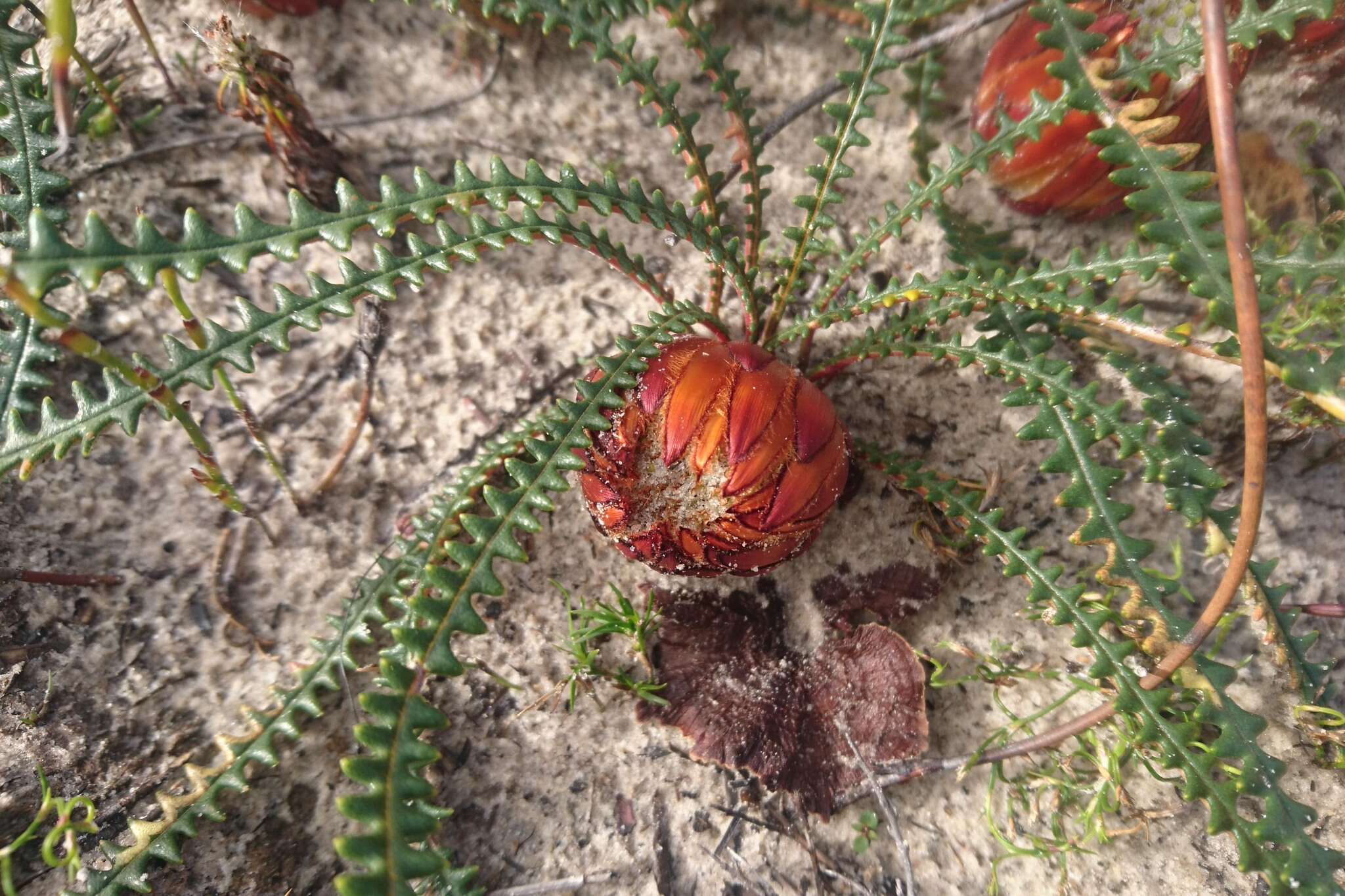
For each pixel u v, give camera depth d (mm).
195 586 158
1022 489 173
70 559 154
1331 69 171
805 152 193
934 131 190
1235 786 117
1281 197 172
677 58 196
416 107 187
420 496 169
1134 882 154
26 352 125
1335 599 167
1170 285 178
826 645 158
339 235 109
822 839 155
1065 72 119
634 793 157
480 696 159
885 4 136
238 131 177
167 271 111
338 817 148
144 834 123
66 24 119
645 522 117
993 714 163
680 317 133
